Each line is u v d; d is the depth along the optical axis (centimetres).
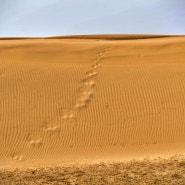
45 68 2302
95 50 2784
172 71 2212
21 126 1766
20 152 1595
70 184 1115
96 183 1112
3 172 1283
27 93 2000
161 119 1791
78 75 2203
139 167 1262
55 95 1991
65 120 1806
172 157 1413
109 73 2223
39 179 1173
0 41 3844
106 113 1848
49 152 1597
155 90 2017
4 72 2220
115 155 1538
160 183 1089
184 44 2858
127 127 1752
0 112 1853
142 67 2305
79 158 1523
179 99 1936
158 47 2809
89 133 1720
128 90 2022
